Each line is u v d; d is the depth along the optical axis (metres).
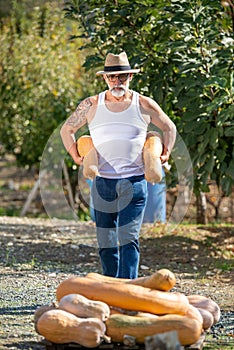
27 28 22.98
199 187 14.84
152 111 9.95
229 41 13.36
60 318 7.89
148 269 13.65
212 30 13.12
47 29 22.39
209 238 16.20
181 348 6.77
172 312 8.20
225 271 13.45
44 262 13.93
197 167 14.56
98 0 14.02
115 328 7.90
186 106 13.58
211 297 11.37
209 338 9.04
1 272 12.97
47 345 7.98
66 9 14.38
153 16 13.82
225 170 13.84
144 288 8.30
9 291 11.54
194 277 12.95
